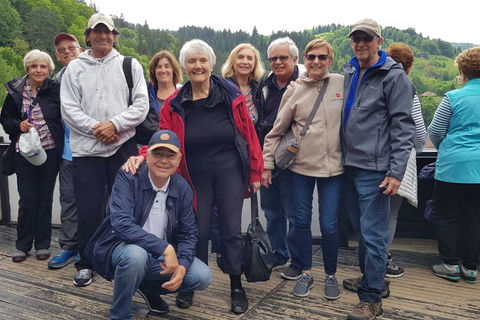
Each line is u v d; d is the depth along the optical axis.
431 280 2.69
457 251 2.74
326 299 2.36
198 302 2.34
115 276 1.83
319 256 3.11
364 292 2.12
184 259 1.93
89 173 2.51
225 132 2.15
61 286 2.56
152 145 1.86
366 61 2.06
